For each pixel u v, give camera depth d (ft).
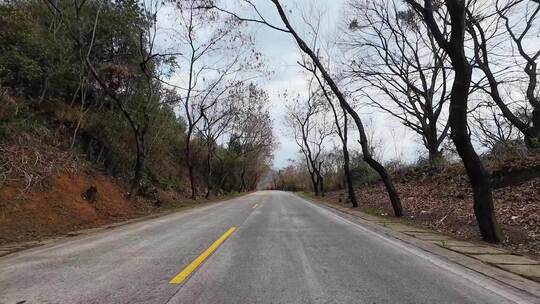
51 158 53.67
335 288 17.92
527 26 71.15
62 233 38.70
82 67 64.90
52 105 66.08
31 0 66.28
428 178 83.87
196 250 27.50
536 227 34.12
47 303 15.66
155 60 81.25
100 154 69.15
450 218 45.09
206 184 159.02
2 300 16.03
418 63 94.73
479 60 72.79
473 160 32.78
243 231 38.45
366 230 39.81
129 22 73.26
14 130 50.39
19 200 41.63
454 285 18.66
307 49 63.36
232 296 16.62
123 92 81.46
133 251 27.25
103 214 53.72
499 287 18.42
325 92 88.43
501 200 48.78
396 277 20.08
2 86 55.21
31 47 59.98
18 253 27.48
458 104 33.47
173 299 16.17
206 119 129.18
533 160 55.21
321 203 98.94
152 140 92.12
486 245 30.50
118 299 16.16
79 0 70.13
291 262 23.52
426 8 37.11
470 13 70.13
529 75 70.85
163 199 84.48
